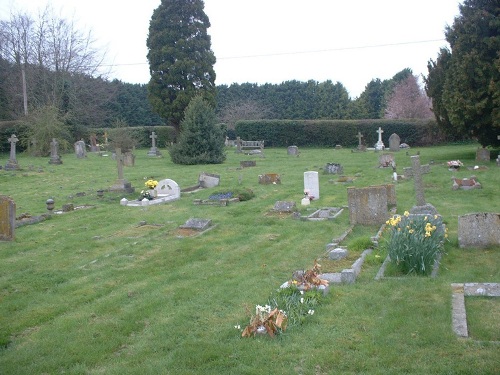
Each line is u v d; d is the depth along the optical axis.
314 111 72.31
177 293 9.07
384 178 24.22
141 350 6.78
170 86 48.72
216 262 11.35
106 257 11.97
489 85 27.09
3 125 46.53
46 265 11.41
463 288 8.41
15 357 6.68
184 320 7.75
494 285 8.44
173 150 35.97
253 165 32.53
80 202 20.39
